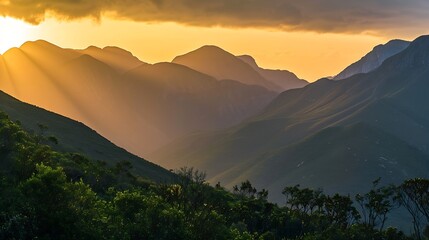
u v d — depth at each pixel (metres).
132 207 42.31
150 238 38.56
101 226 38.12
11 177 51.97
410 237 111.75
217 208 60.47
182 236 39.34
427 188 99.94
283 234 106.25
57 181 36.75
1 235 30.55
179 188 54.91
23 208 33.03
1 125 103.94
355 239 103.56
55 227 33.59
